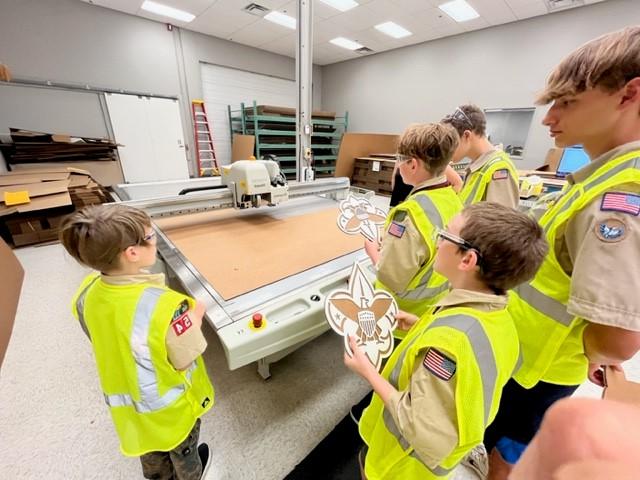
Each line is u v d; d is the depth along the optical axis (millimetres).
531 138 4895
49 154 4027
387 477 692
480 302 577
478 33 5156
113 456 1156
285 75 7156
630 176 546
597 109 595
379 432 731
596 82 567
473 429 521
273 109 6016
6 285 1969
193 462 943
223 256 1365
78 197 3209
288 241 1554
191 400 839
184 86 5699
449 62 5637
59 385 1468
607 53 536
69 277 2490
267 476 1105
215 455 1167
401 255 869
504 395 900
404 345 722
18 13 3996
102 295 717
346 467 1138
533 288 756
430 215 856
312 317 1033
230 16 4914
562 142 709
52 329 1865
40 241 3121
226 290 1096
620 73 533
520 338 788
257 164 1740
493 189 1298
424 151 862
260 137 6168
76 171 3518
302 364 1653
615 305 530
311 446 1218
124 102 5074
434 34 5441
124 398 773
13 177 2973
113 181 4602
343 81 7594
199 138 6129
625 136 600
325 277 1220
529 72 4742
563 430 201
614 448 171
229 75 6277
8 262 2160
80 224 659
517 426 908
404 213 886
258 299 1051
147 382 732
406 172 959
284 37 5875
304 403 1412
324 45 6215
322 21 5008
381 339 839
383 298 890
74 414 1321
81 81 4629
